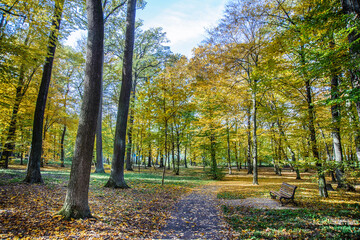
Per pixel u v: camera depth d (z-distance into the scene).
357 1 4.37
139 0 17.86
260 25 11.28
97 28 5.34
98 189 8.84
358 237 3.94
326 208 6.63
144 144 22.19
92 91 5.16
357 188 11.62
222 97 14.63
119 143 9.98
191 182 14.38
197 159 25.45
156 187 10.63
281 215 5.89
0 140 11.99
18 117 12.74
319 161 7.86
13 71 6.88
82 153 4.98
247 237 4.35
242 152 30.64
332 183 14.30
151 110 12.09
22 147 14.41
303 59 6.84
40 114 9.34
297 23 7.06
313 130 8.59
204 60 11.95
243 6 10.86
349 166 6.94
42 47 7.80
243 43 11.25
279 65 8.74
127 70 10.56
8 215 4.48
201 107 19.48
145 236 4.30
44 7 7.51
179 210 6.73
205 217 6.05
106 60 21.78
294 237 4.22
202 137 19.48
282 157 14.85
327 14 5.17
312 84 8.60
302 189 11.34
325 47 6.04
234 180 17.20
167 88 11.48
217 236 4.47
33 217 4.54
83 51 22.02
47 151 19.86
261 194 9.81
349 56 4.70
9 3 6.70
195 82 12.55
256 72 9.47
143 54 24.17
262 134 14.58
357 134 7.50
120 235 4.15
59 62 17.48
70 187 4.92
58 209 5.28
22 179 9.20
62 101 18.28
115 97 25.33
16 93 11.94
